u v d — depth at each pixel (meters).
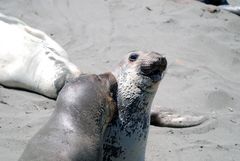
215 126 7.20
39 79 7.82
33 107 7.09
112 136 5.07
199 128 7.07
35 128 6.25
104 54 9.42
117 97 5.04
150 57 4.96
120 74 5.11
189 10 12.60
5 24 8.84
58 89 7.68
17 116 6.59
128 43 10.06
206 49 10.43
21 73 7.95
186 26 11.46
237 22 12.40
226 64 9.98
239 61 10.16
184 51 10.09
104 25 10.80
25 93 7.84
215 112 7.77
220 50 10.45
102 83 4.87
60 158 3.99
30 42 8.43
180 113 7.38
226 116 7.61
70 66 8.04
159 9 12.33
